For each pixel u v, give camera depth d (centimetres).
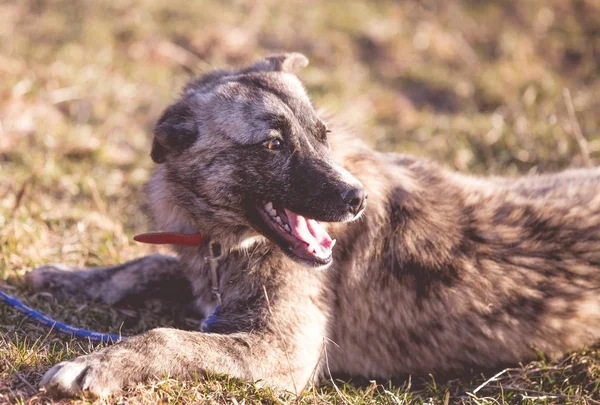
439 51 1288
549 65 1287
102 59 1108
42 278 620
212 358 487
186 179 561
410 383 553
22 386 465
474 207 595
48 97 996
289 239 531
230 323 532
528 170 965
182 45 1202
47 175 834
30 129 923
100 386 450
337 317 574
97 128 976
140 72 1115
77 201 818
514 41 1308
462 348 572
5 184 799
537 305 562
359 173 582
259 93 558
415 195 587
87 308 604
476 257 568
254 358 502
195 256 584
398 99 1154
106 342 541
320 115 613
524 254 570
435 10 1416
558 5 1455
